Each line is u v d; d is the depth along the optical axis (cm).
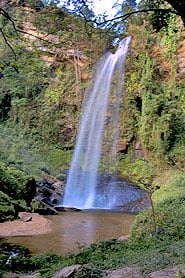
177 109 2033
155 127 2073
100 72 2581
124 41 2438
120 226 1359
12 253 912
